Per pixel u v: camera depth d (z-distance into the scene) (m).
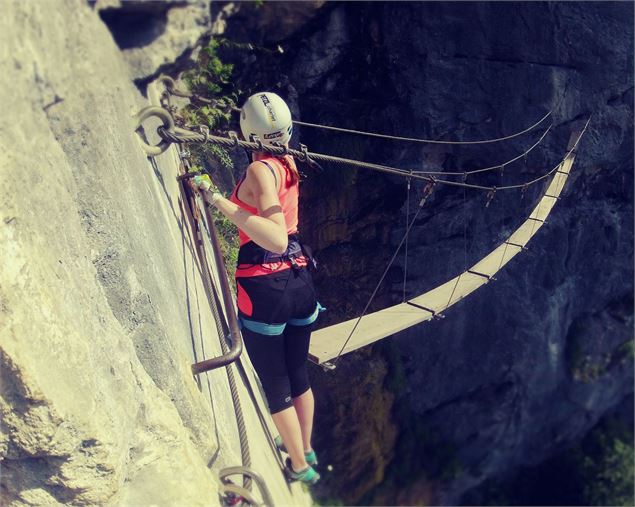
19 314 2.19
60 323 2.35
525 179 7.76
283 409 3.66
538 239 8.52
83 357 2.44
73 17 2.39
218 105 5.91
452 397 9.77
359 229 7.66
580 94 7.48
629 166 8.31
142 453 2.81
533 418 10.79
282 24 6.23
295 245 3.40
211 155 5.95
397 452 9.64
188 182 3.72
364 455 8.95
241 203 3.20
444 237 7.85
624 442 11.81
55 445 2.35
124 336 2.80
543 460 11.70
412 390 9.24
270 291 3.30
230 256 6.00
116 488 2.57
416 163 7.65
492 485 11.41
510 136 7.21
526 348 9.33
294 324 3.60
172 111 4.52
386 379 8.63
